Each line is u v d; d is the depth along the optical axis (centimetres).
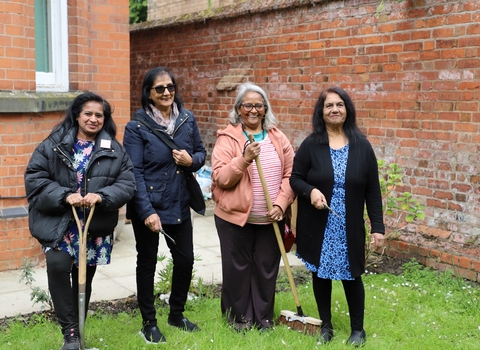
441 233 545
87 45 637
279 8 691
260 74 739
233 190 400
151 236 390
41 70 602
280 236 405
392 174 538
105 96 668
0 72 516
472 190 518
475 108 509
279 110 712
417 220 566
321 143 392
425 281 520
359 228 386
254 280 418
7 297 473
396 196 581
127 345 376
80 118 345
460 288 499
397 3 562
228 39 791
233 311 414
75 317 359
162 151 385
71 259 348
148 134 384
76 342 339
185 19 861
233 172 387
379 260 568
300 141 682
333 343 390
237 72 764
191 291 491
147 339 390
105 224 350
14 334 391
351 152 388
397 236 559
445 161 537
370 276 539
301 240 400
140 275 392
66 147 339
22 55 531
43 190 333
